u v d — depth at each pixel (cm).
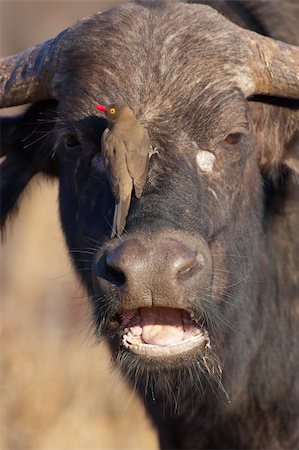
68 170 2575
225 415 2720
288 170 2681
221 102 2445
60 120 2536
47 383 3869
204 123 2416
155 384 2636
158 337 2266
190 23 2533
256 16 2806
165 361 2252
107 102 2447
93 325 2420
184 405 2692
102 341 2603
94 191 2494
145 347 2253
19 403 3803
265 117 2636
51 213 5181
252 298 2677
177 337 2275
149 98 2422
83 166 2519
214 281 2462
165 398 2686
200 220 2323
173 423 2759
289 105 2642
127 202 2252
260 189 2634
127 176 2261
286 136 2669
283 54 2597
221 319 2458
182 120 2405
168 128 2392
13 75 2695
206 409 2708
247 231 2581
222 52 2506
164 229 2216
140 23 2534
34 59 2673
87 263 2570
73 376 3922
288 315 2775
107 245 2241
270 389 2744
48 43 2678
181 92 2430
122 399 3884
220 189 2448
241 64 2527
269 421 2758
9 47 9056
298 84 2591
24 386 3841
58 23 9275
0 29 9100
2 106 2720
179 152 2377
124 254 2162
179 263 2167
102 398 3909
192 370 2433
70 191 2594
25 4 9256
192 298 2223
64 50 2594
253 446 2767
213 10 2612
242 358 2678
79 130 2489
